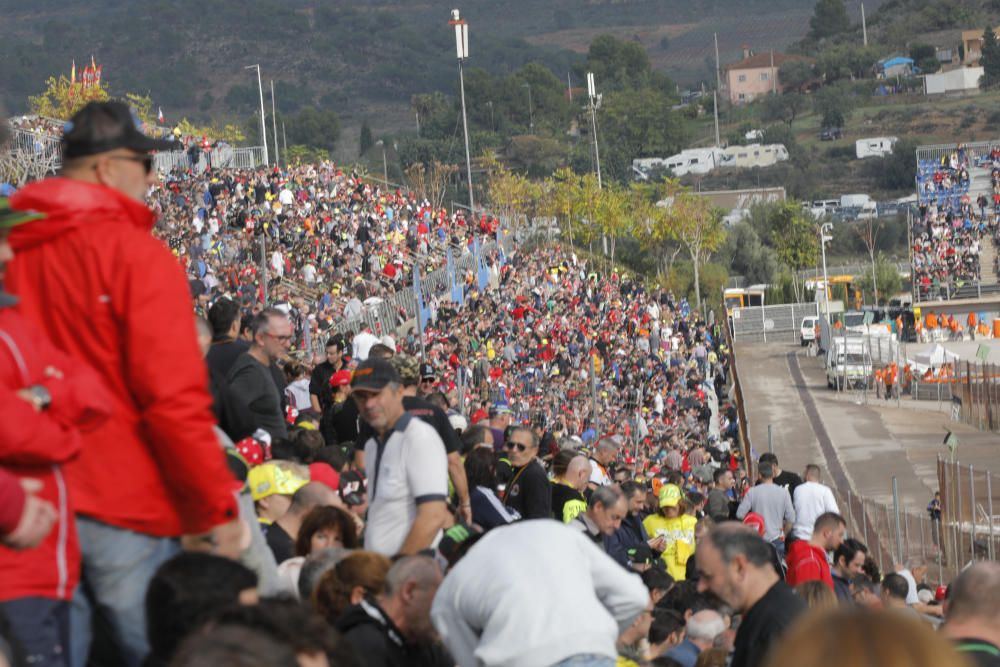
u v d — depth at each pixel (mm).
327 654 12820
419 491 26016
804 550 39281
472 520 33781
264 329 37844
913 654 8680
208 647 10734
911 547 107812
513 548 19250
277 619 12742
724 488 72750
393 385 26438
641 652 34594
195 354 16375
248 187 195000
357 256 174250
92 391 15531
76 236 16219
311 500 28734
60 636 15281
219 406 30766
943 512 114188
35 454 14641
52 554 15156
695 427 180000
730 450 169875
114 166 17016
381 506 26391
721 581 25109
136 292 16109
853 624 8938
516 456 39312
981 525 111000
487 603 18703
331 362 54188
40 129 180000
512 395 146625
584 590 18938
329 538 26234
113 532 16250
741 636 24969
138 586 16375
